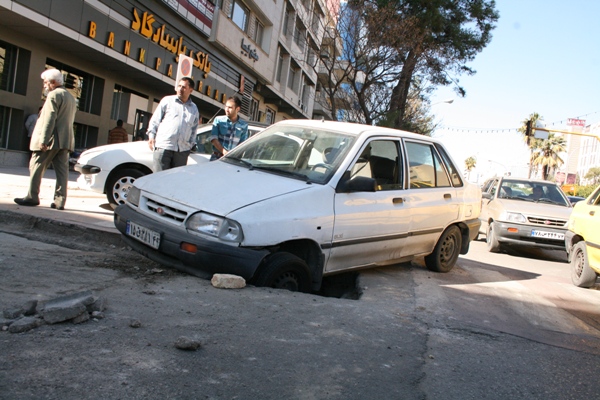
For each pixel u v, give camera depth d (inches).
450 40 1013.2
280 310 154.8
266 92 1305.4
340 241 199.5
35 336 114.3
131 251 219.9
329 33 964.6
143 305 144.8
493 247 451.8
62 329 120.2
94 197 364.5
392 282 231.5
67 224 239.6
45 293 144.4
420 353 138.0
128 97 806.5
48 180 454.6
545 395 121.2
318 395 104.9
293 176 203.3
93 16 602.2
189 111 280.2
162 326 130.6
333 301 176.7
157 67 754.8
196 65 866.1
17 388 91.3
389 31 873.5
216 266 167.8
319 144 218.2
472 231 287.4
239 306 153.0
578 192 2300.7
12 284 148.6
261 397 100.8
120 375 101.5
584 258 303.6
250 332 134.4
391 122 919.7
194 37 853.8
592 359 153.6
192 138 284.5
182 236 171.5
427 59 948.6
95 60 680.4
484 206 508.1
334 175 201.8
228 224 168.6
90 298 133.6
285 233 177.3
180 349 117.7
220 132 292.0
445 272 275.7
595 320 212.7
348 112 1061.1
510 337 165.6
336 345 134.3
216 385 103.0
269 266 175.6
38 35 578.9
